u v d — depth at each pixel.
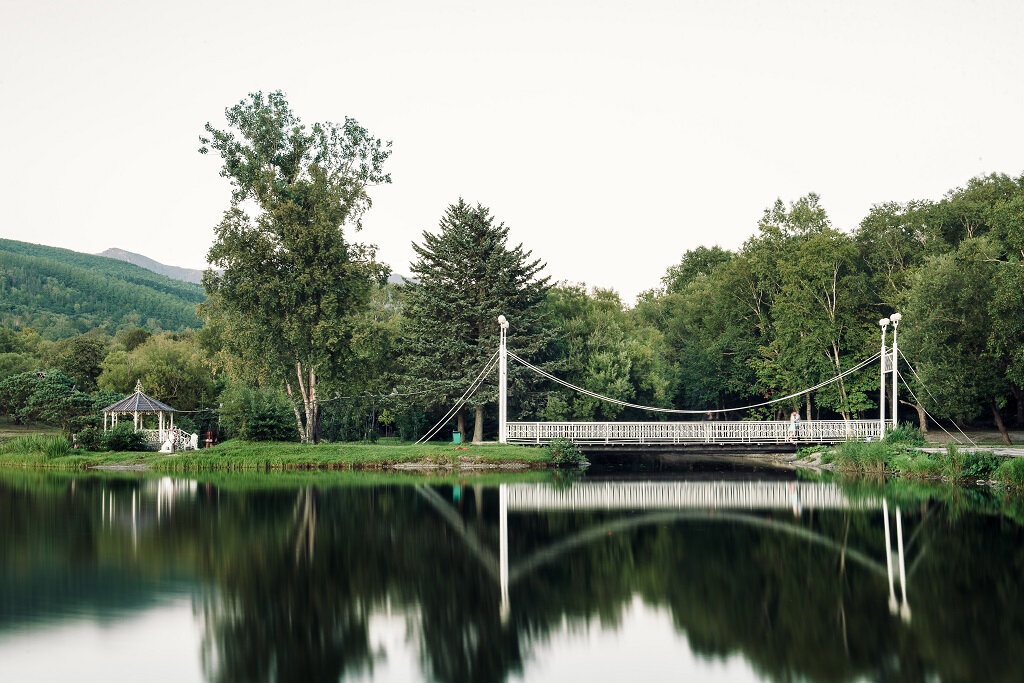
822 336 57.94
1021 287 39.44
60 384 62.84
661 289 101.75
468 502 30.34
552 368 56.19
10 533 22.78
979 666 11.84
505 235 56.91
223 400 55.97
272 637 13.34
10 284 172.38
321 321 50.72
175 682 11.24
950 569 18.17
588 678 11.55
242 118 52.16
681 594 16.14
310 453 46.81
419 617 14.52
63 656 12.31
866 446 42.12
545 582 17.17
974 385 44.53
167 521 25.09
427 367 54.56
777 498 31.56
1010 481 32.41
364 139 54.06
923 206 63.03
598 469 46.81
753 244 67.31
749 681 11.41
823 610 14.90
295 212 50.84
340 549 20.66
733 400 72.25
